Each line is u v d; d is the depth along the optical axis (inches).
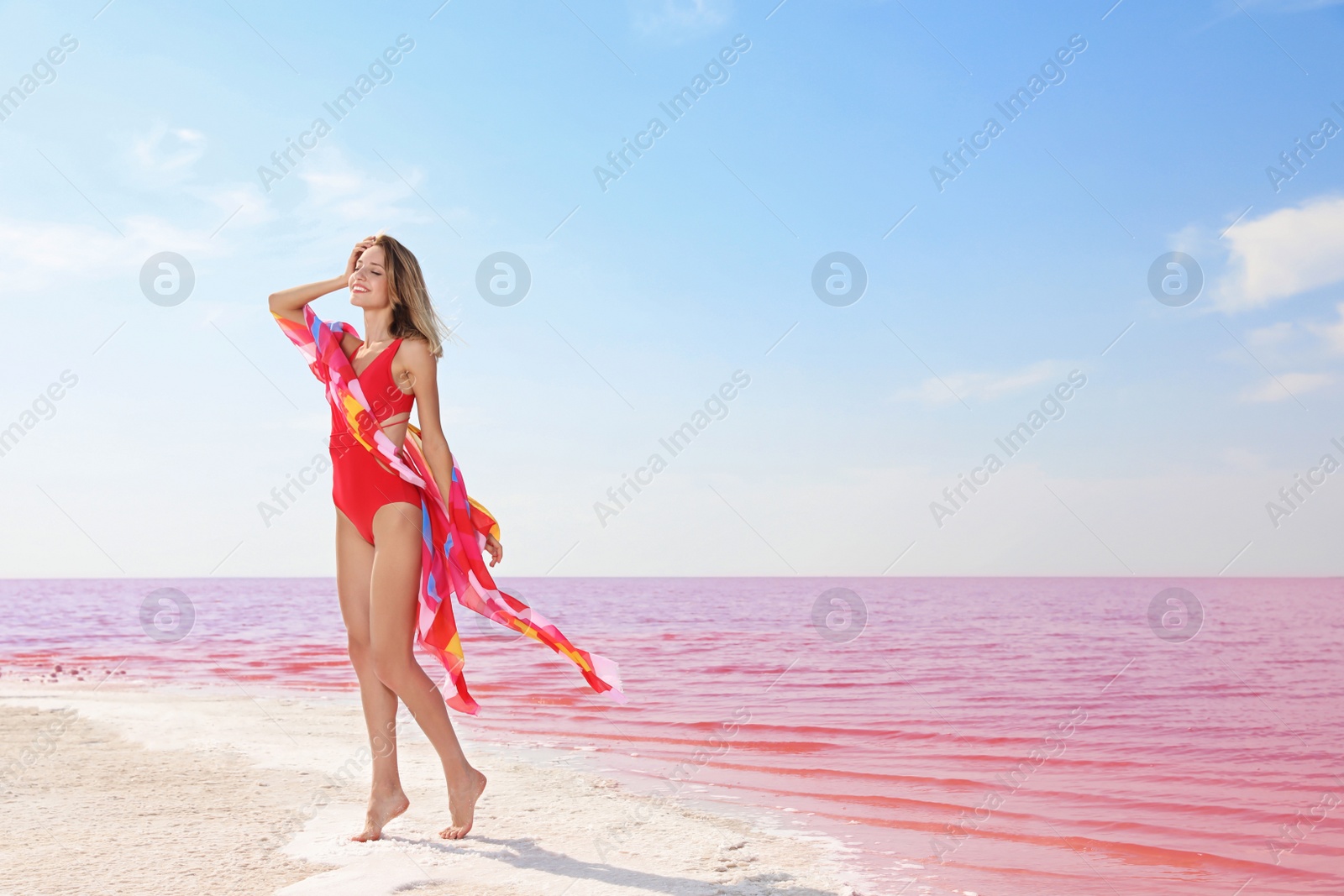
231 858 117.5
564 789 173.9
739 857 127.0
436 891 105.5
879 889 114.9
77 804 151.6
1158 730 271.9
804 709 306.8
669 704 316.8
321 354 138.3
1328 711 317.4
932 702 331.9
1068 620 901.2
